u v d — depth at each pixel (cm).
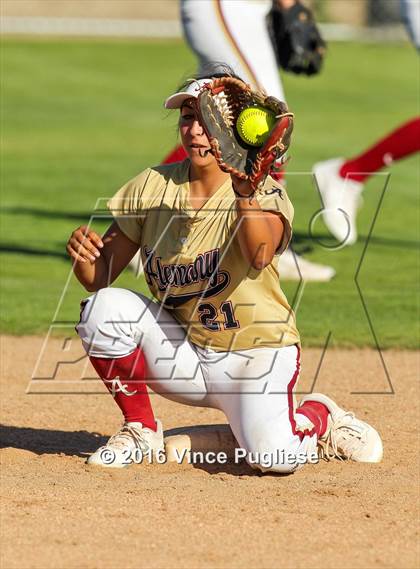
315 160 4803
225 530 1177
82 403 1792
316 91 7281
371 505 1262
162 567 1081
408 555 1125
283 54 2622
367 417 1708
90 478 1359
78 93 6912
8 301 2466
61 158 4903
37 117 6094
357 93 7275
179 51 8669
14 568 1074
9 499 1259
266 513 1228
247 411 1391
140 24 9912
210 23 2433
